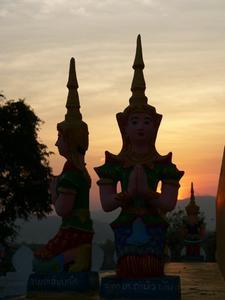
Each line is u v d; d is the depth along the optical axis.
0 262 20.22
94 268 12.85
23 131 33.34
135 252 9.10
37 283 10.18
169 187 9.20
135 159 9.48
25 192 33.31
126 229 9.23
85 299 9.17
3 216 33.41
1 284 13.85
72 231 10.39
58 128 10.72
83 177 10.57
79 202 10.53
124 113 9.70
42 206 34.19
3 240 33.09
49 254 10.31
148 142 9.57
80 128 10.73
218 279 14.73
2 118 33.00
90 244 10.49
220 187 5.46
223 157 5.54
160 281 8.87
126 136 9.68
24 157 33.12
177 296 8.75
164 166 9.38
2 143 32.78
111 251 17.59
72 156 10.58
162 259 9.23
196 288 11.70
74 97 10.99
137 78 9.84
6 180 33.19
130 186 9.02
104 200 9.38
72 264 10.22
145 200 9.30
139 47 10.03
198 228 29.20
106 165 9.57
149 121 9.54
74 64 11.18
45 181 33.94
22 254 14.07
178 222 38.00
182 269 20.12
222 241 5.36
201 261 28.62
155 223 9.20
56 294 9.98
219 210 5.43
